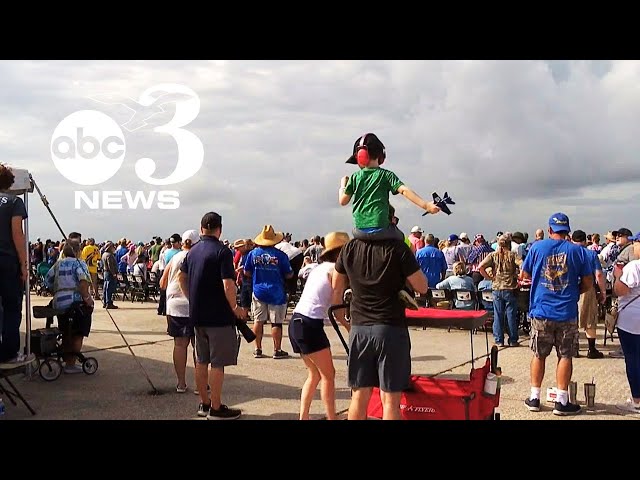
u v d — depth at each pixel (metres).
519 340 10.02
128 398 6.12
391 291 3.73
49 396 6.18
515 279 9.36
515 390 6.53
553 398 5.66
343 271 4.02
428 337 10.43
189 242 6.94
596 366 7.86
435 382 4.40
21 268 5.62
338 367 7.85
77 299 7.30
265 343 9.81
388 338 3.71
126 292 17.52
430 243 10.92
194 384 6.76
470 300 10.12
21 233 5.61
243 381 6.97
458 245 13.14
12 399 5.61
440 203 3.54
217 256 5.21
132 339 9.92
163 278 6.57
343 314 4.71
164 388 6.57
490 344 9.61
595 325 8.34
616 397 6.25
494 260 9.46
